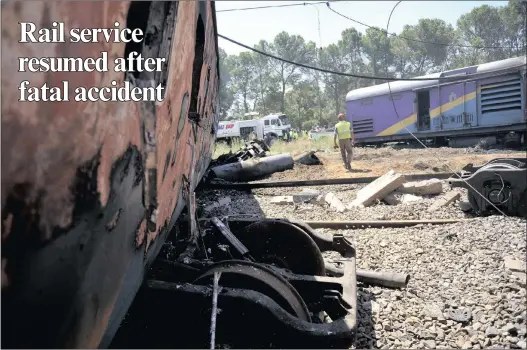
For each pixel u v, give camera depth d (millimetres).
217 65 4793
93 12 1380
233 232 4199
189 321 2545
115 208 1613
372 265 5043
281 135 31703
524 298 3854
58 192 1274
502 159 7406
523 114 15969
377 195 8508
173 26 1933
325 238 4105
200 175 4996
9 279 1177
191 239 3381
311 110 56125
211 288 2600
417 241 5789
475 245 5383
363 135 20984
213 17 3561
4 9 1122
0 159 1114
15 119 1146
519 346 3156
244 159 14211
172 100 2174
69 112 1291
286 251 4012
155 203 2070
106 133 1483
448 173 10039
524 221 6102
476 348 3172
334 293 3012
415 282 4469
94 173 1428
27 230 1200
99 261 1552
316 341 2449
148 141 1863
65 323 1396
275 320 2463
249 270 2934
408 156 15453
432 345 3234
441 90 18172
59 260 1318
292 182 10852
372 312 3779
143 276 2252
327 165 14078
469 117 17422
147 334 2598
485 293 4047
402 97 19406
